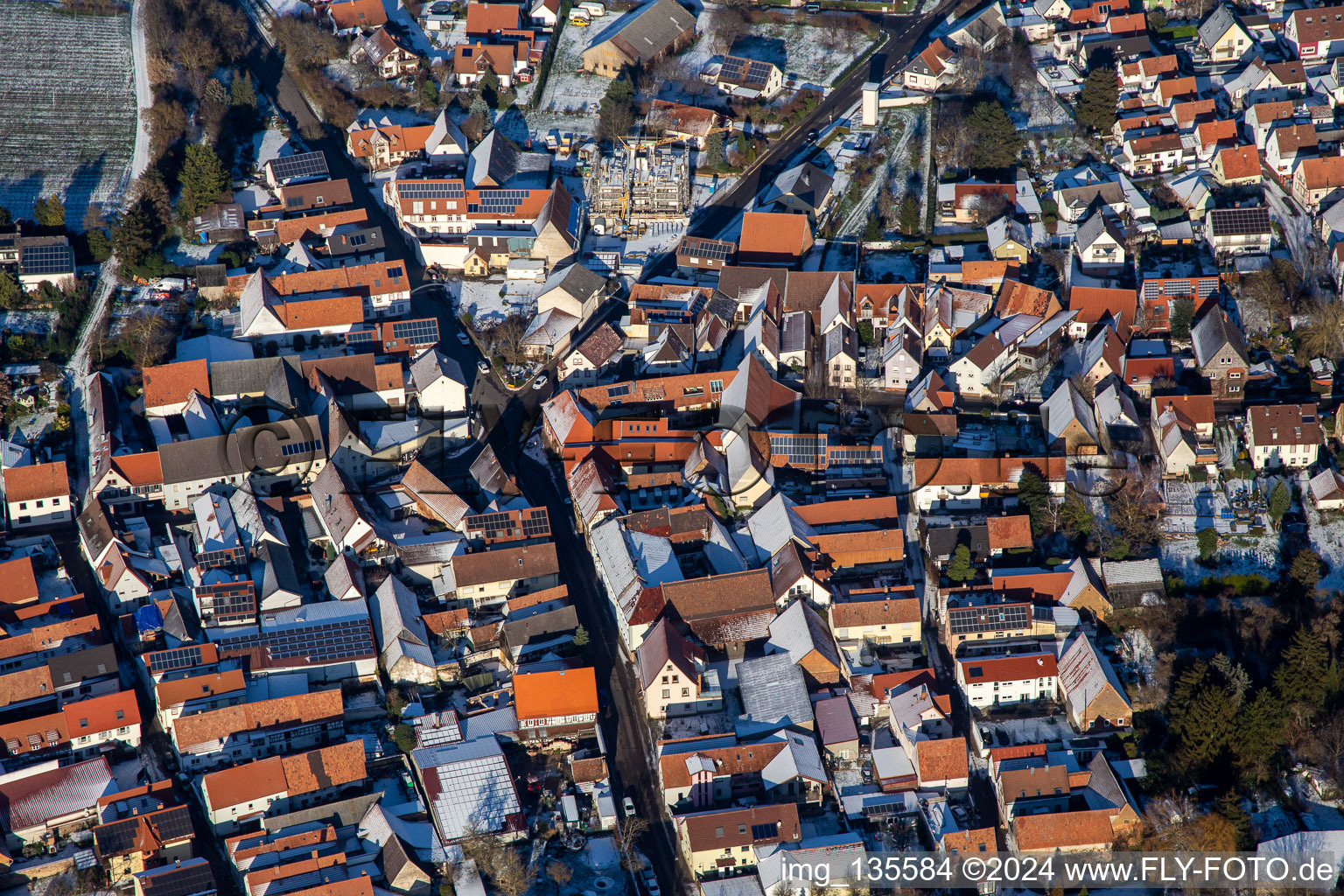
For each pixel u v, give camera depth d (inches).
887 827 7372.1
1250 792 7445.9
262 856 7249.0
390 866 7175.2
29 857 7386.8
